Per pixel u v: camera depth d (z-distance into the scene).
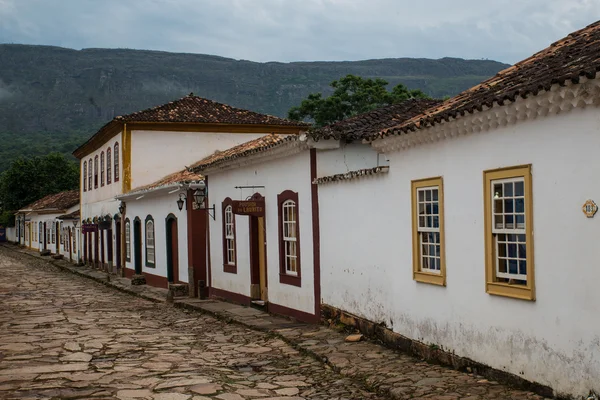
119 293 24.47
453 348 8.96
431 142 9.36
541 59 8.66
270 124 29.31
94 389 8.72
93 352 11.57
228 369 10.08
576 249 6.66
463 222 8.64
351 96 37.81
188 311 17.83
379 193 11.01
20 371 9.89
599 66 5.95
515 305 7.64
